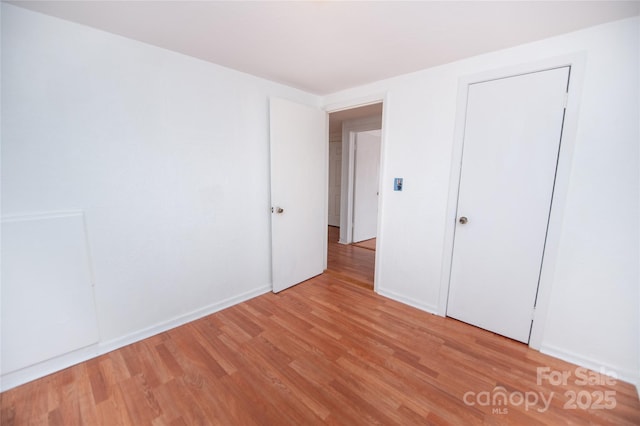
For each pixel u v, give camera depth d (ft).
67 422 4.42
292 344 6.50
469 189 7.09
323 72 7.93
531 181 6.16
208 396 4.95
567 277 5.90
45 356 5.28
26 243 4.95
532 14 4.86
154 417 4.53
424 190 7.93
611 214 5.35
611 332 5.51
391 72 7.87
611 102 5.19
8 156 4.78
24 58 4.80
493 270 6.89
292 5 4.65
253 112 8.39
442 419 4.52
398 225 8.64
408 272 8.54
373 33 5.61
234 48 6.38
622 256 5.31
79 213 5.54
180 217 7.07
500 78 6.37
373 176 16.85
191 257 7.39
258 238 9.03
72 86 5.31
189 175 7.14
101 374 5.45
